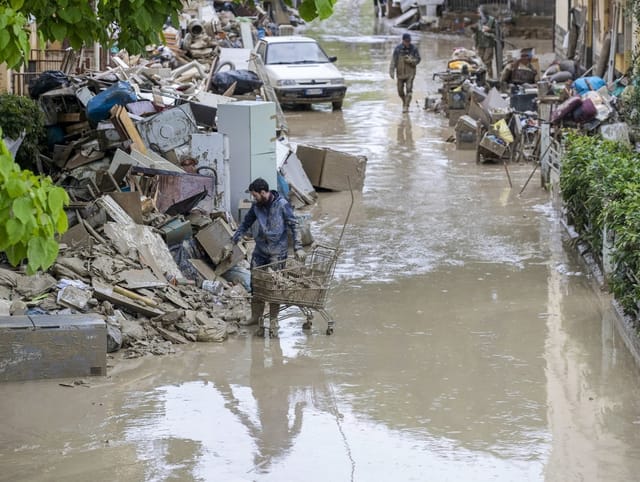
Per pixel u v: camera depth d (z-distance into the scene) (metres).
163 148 19.42
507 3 60.62
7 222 7.07
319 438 11.34
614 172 17.12
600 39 35.12
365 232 20.64
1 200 7.05
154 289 15.30
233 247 16.89
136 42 14.06
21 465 10.66
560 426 11.57
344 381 13.02
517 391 12.62
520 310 15.78
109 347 13.91
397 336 14.73
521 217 21.59
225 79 27.64
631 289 14.30
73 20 12.38
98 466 10.65
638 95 23.19
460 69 36.22
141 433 11.48
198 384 12.93
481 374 13.20
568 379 12.98
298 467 10.62
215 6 53.69
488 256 18.83
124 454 10.95
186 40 39.00
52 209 7.27
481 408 12.11
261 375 13.24
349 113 36.19
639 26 26.48
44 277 14.71
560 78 35.03
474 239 20.00
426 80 43.16
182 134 19.48
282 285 14.43
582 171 18.42
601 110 24.02
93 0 14.47
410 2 67.56
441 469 10.54
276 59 38.09
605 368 13.33
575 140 20.20
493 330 14.90
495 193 23.84
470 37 59.66
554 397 12.41
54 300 14.31
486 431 11.47
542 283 17.12
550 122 24.00
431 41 58.16
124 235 16.20
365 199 23.52
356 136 31.62
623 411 11.97
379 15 73.06
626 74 26.95
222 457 10.88
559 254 18.84
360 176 24.34
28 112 19.00
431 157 28.20
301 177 23.30
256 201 15.49
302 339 14.66
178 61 36.62
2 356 12.88
